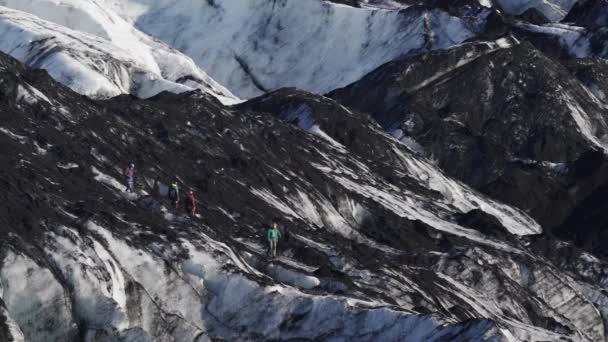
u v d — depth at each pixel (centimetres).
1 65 9919
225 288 7656
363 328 7581
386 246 11250
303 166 12419
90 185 8456
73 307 6788
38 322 6638
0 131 8562
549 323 10662
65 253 6906
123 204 8194
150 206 8400
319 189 11881
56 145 8781
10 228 6825
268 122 13800
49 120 9450
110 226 7456
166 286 7462
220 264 7725
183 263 7644
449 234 12075
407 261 10594
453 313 9069
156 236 7706
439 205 13650
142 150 10194
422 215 12950
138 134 10506
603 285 12781
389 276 8962
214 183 10094
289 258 8712
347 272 8881
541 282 11525
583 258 13012
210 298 7625
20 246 6712
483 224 12862
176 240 7731
